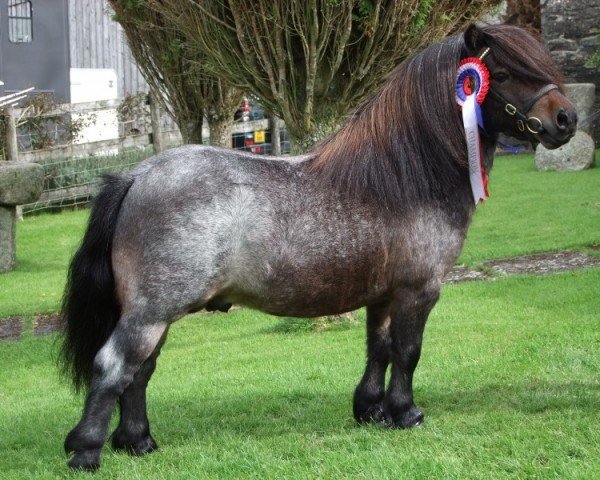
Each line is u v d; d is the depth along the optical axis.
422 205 4.92
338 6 7.01
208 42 7.49
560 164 17.86
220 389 6.75
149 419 5.95
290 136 8.02
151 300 4.60
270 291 4.83
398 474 4.26
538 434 4.75
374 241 4.88
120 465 4.73
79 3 22.77
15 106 18.67
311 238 4.79
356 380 6.72
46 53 21.27
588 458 4.37
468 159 4.94
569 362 6.55
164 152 4.90
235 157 4.85
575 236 12.11
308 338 8.59
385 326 5.38
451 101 4.97
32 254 13.79
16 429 6.02
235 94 12.18
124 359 4.61
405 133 4.96
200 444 5.20
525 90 4.84
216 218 4.64
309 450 4.82
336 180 4.90
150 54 11.55
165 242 4.59
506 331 7.82
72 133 17.69
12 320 10.15
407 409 5.09
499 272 10.75
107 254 4.78
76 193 17.20
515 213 13.98
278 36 7.19
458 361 6.96
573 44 19.72
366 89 7.65
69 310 4.84
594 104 19.67
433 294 4.96
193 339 9.15
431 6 7.26
